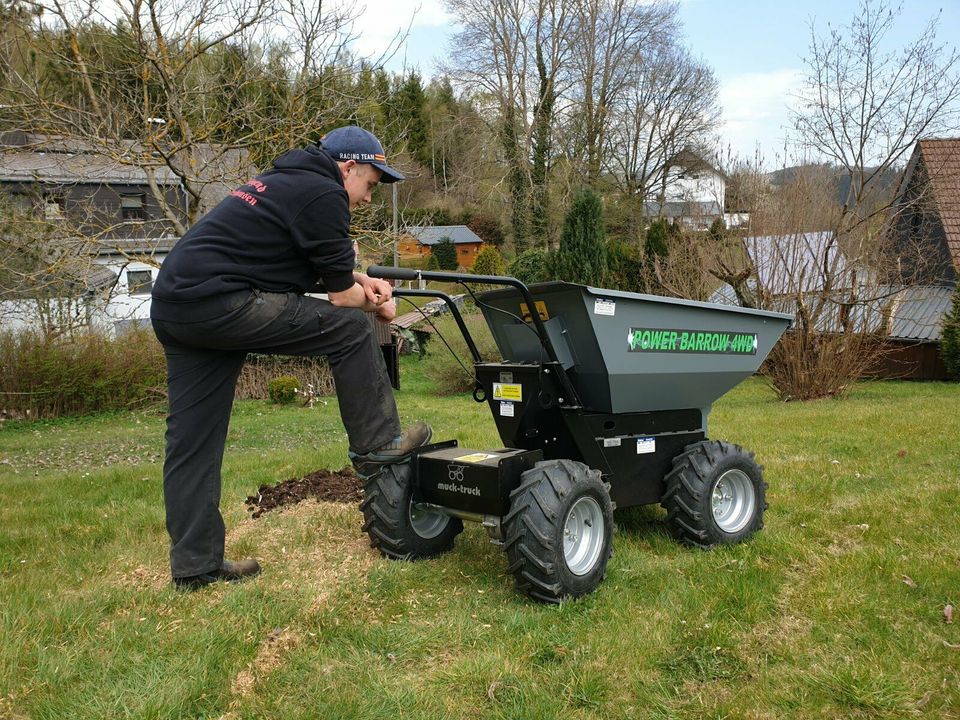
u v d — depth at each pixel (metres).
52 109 8.53
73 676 2.85
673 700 2.77
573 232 21.78
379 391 3.71
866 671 2.89
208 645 3.06
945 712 2.67
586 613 3.46
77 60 8.46
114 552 4.44
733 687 2.87
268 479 6.58
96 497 6.13
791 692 2.79
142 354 16.78
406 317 24.92
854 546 4.40
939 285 20.17
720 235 16.03
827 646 3.15
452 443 4.20
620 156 36.09
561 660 3.06
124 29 8.54
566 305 3.82
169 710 2.63
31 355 15.44
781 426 9.60
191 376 3.56
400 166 10.37
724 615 3.43
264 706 2.70
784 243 14.18
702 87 36.28
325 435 11.79
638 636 3.21
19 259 9.12
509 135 31.81
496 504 3.62
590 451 4.09
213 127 8.66
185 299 3.23
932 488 5.62
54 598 3.59
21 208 9.19
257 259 3.32
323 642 3.17
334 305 3.53
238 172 8.84
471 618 3.42
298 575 3.83
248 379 18.41
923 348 19.52
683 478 4.32
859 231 14.77
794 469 6.53
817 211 14.36
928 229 19.25
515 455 3.72
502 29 30.88
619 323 3.88
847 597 3.58
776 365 14.30
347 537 4.51
